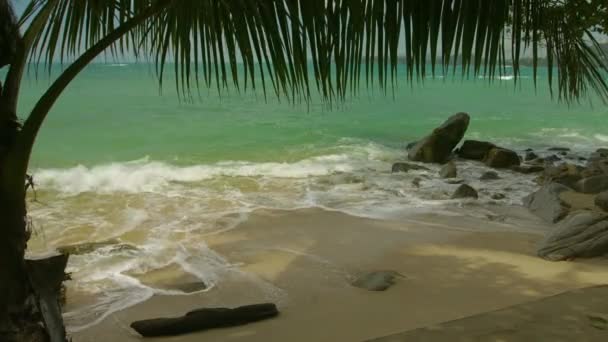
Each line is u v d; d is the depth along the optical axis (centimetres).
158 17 230
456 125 1398
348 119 2242
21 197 220
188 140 1647
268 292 557
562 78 219
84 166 1227
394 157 1427
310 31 184
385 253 670
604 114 2597
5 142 211
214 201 952
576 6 216
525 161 1434
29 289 226
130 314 507
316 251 686
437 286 561
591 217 675
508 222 831
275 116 2242
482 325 395
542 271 602
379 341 378
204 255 677
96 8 234
